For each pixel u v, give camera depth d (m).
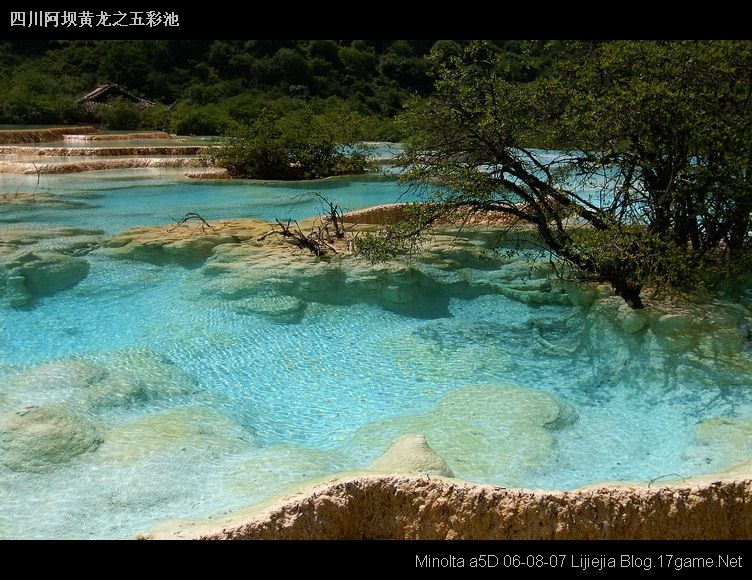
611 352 6.17
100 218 11.54
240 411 5.46
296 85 45.72
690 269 6.32
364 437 4.93
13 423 4.65
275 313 7.30
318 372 6.18
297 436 5.15
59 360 5.96
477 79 6.75
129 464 4.39
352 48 50.84
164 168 19.16
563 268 7.88
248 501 3.97
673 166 6.10
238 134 18.48
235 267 8.31
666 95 6.01
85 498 4.04
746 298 6.82
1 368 6.03
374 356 6.50
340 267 8.16
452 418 5.10
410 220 7.16
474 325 7.25
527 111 6.77
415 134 6.96
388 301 7.76
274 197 14.52
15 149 21.12
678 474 4.37
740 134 6.11
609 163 6.51
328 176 18.56
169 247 9.00
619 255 5.95
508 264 8.95
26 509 3.95
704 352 5.72
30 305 7.71
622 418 5.30
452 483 3.48
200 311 7.38
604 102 6.25
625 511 3.39
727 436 4.69
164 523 3.39
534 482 4.36
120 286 8.27
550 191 6.71
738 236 6.86
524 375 6.05
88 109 35.53
